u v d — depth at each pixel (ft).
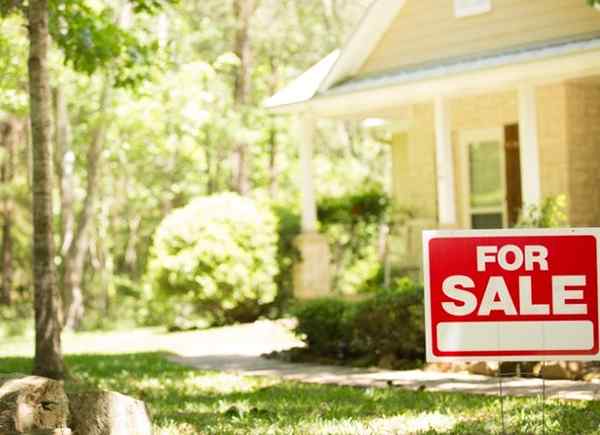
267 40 119.96
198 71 90.43
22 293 131.95
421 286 44.14
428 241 20.06
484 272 19.97
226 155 125.90
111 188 139.23
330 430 26.27
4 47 67.62
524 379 37.42
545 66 49.88
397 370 42.78
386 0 62.64
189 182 131.23
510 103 61.87
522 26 56.75
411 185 67.97
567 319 19.86
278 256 79.00
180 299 78.74
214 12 118.62
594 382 35.55
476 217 64.95
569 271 19.92
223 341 63.41
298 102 64.18
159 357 53.26
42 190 38.40
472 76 52.85
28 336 97.04
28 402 19.79
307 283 67.41
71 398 21.17
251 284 77.10
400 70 62.54
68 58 46.34
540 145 57.82
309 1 126.21
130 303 113.91
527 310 19.90
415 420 27.55
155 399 34.27
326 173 142.82
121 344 66.80
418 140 67.36
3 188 121.19
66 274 97.71
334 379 39.83
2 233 131.54
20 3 42.63
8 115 111.34
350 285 82.94
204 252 76.43
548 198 49.29
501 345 19.88
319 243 67.92
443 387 35.45
